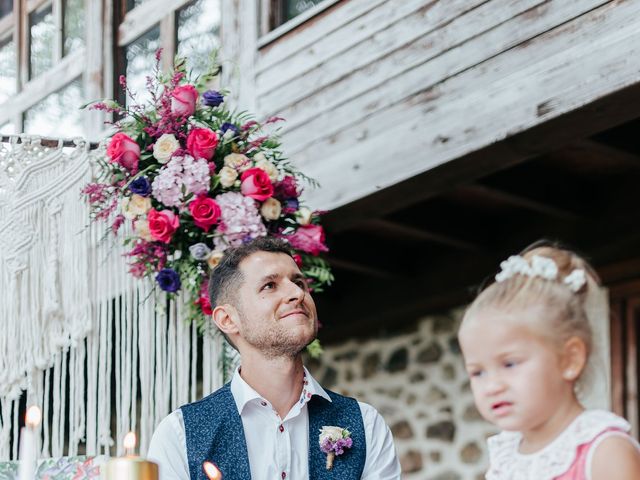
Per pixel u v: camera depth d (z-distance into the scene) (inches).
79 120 250.4
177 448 111.3
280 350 111.1
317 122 205.8
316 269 140.6
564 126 165.9
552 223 212.2
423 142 185.3
